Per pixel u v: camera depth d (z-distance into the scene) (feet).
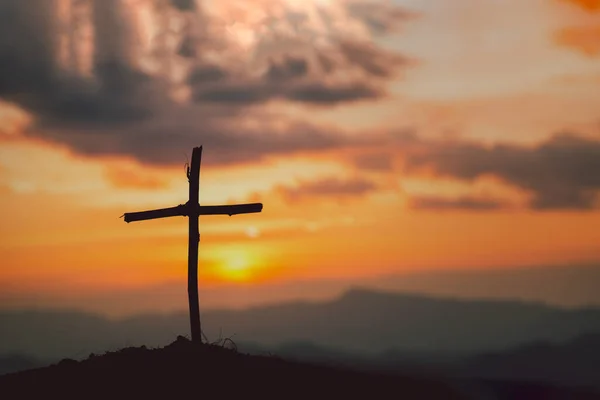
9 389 58.44
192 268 65.98
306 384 60.34
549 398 68.18
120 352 64.49
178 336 66.54
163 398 56.39
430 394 62.13
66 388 58.13
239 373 60.70
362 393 60.08
